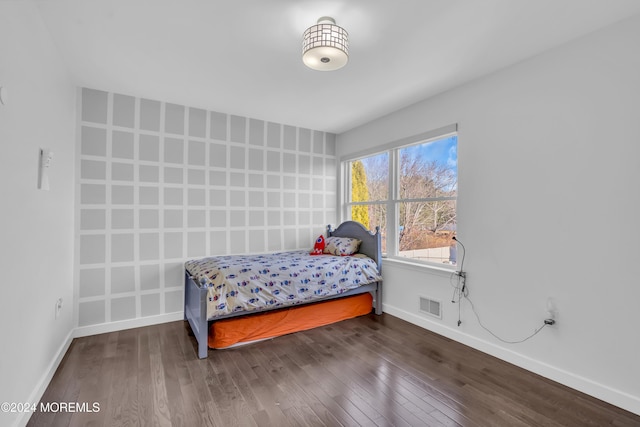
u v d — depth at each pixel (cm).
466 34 208
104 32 208
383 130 379
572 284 214
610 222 197
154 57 241
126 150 316
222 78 277
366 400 195
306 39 192
